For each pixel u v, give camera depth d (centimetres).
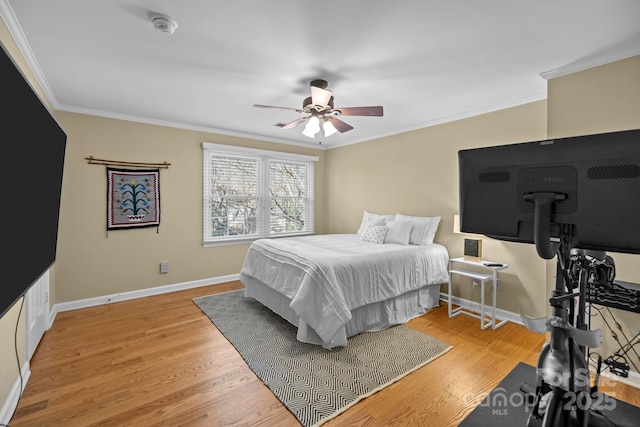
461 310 348
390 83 271
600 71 221
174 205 411
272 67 240
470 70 245
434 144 391
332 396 189
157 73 252
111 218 364
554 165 98
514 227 109
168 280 407
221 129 446
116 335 275
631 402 187
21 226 109
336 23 182
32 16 174
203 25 184
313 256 275
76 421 167
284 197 527
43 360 230
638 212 85
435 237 388
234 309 342
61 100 318
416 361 232
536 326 112
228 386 200
